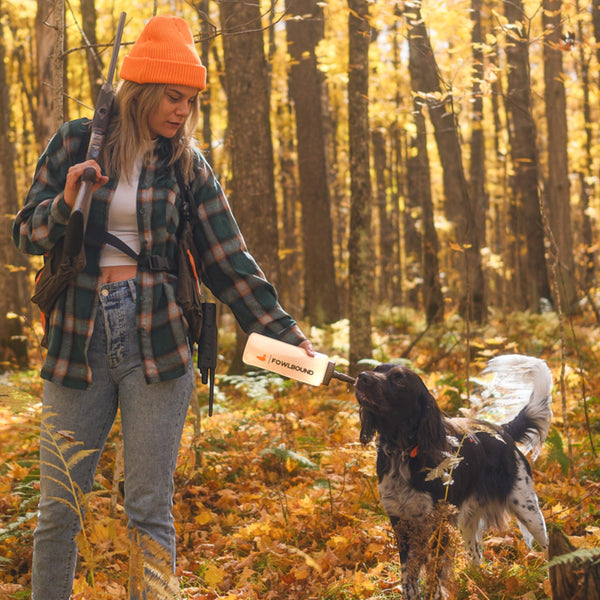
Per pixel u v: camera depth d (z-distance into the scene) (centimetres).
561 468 522
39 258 1725
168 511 269
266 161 918
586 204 2169
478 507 381
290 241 2252
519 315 1319
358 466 510
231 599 344
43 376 260
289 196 2412
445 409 646
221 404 746
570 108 2412
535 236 1570
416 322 1468
